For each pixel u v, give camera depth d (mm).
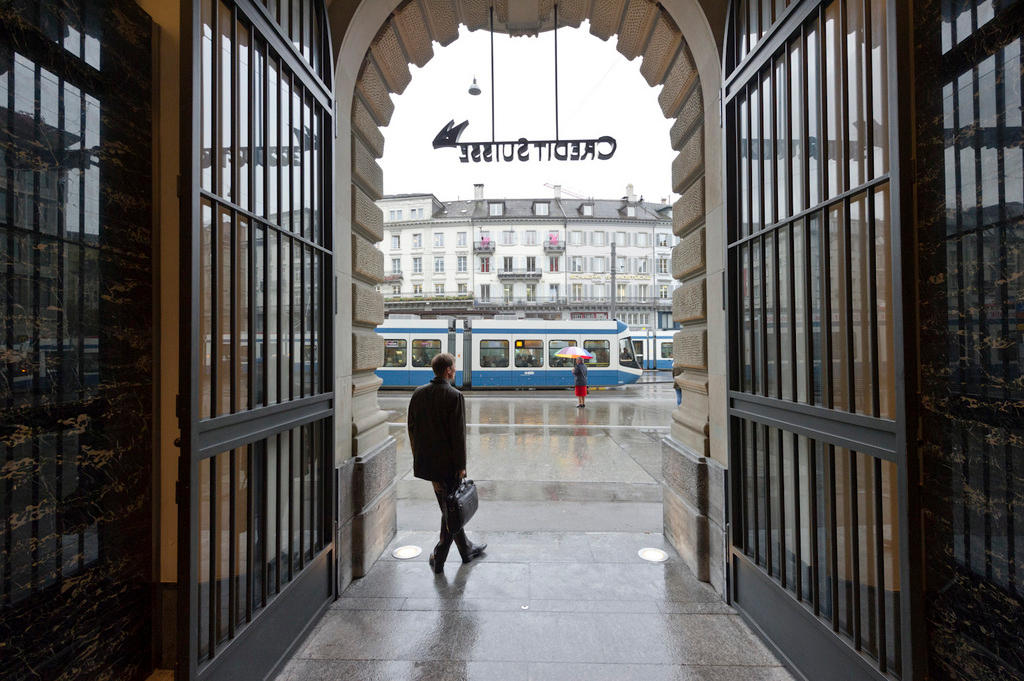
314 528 3150
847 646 2191
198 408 1962
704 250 3883
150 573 2539
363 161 4211
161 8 2629
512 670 2631
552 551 4238
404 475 7070
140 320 2469
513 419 13062
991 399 1577
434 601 3367
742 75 3189
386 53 4367
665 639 2928
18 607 1797
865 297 2201
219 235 2186
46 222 1922
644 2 4031
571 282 54250
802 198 2596
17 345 1796
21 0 1809
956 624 1709
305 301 3121
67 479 2023
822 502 2488
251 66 2434
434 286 54344
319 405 3209
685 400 4469
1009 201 1520
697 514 3693
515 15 4426
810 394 2525
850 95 2299
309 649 2824
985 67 1598
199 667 1984
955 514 1716
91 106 2162
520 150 4434
